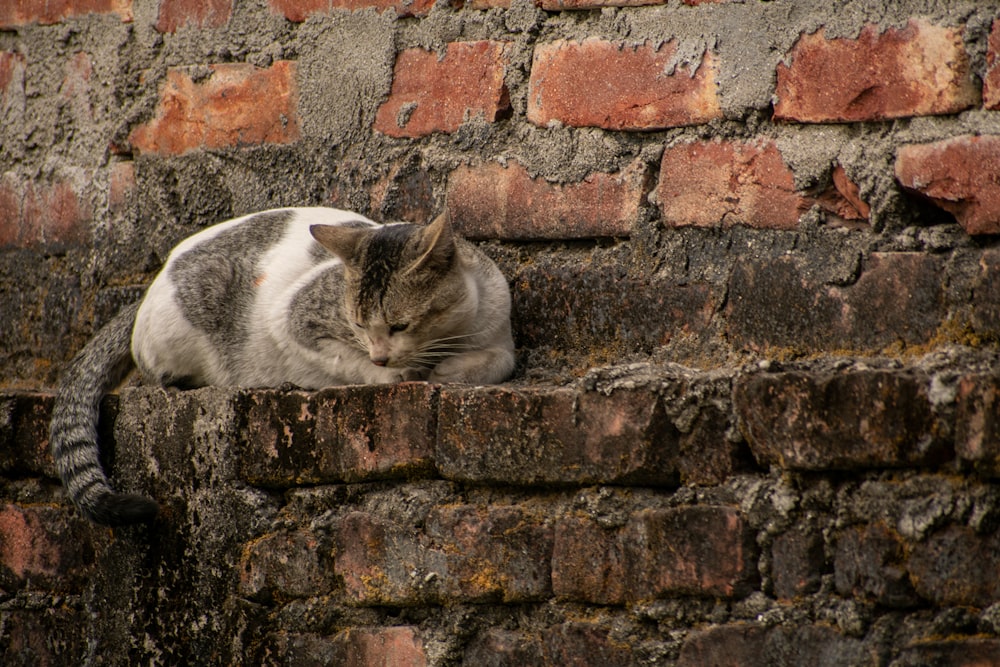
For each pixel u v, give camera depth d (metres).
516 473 5.95
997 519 4.75
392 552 6.28
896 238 5.87
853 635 5.00
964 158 5.56
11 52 9.45
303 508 6.66
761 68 6.25
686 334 6.54
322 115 8.05
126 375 8.40
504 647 5.96
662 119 6.63
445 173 7.55
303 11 8.09
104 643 7.41
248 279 7.99
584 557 5.74
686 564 5.44
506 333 7.30
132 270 8.80
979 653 4.73
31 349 9.27
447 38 7.48
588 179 6.93
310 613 6.57
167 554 7.15
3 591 8.12
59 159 9.21
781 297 6.16
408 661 6.22
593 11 6.90
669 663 5.46
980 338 5.46
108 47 8.95
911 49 5.75
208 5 8.48
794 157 6.15
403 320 7.34
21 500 8.09
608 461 5.70
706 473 5.49
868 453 5.01
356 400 6.46
